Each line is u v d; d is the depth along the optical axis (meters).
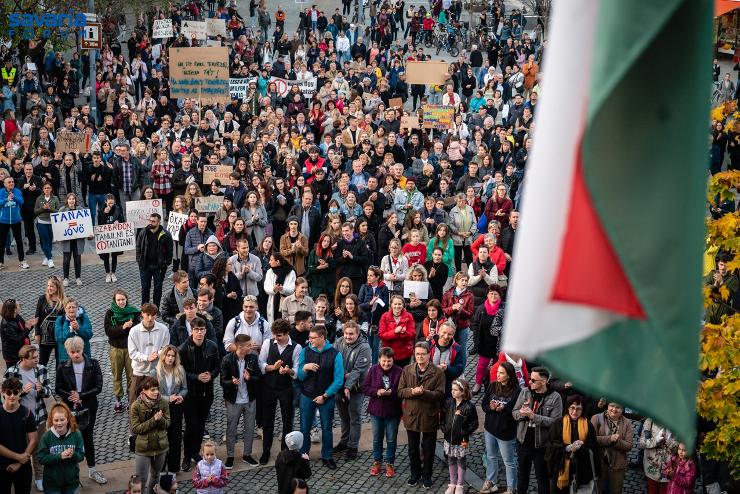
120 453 15.47
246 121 34.25
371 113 34.72
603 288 3.25
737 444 11.30
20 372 14.19
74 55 39.84
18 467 13.17
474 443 16.12
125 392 17.33
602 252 3.25
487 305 17.31
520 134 31.64
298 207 23.05
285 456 12.55
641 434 13.95
